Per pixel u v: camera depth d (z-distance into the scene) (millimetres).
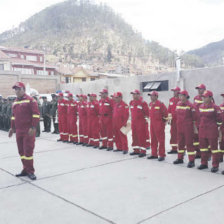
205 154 5867
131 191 4648
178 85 15391
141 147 7262
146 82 17438
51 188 4965
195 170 5824
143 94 17734
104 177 5488
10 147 9281
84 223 3555
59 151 8305
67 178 5523
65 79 56125
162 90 16516
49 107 12922
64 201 4328
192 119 6070
